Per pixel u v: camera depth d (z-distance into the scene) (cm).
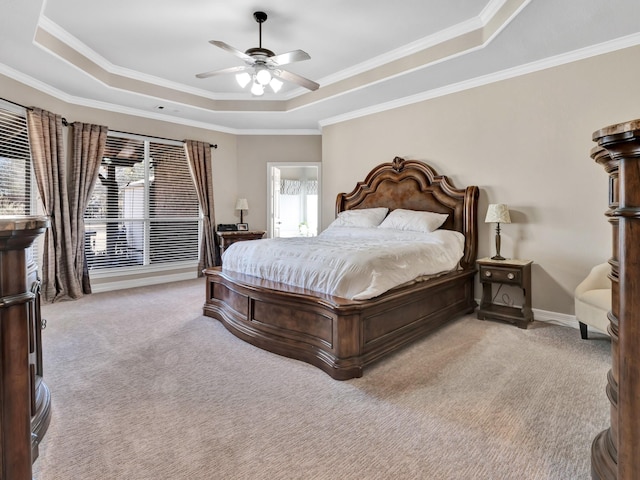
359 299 253
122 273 539
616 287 124
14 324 90
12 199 402
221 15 328
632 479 98
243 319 320
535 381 236
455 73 397
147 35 364
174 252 599
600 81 330
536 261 376
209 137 632
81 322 364
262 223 672
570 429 183
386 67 413
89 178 488
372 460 160
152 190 569
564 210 356
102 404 207
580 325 317
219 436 177
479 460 160
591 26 297
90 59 404
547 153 365
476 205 417
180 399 213
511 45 331
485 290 382
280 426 186
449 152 441
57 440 173
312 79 481
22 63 372
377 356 262
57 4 309
